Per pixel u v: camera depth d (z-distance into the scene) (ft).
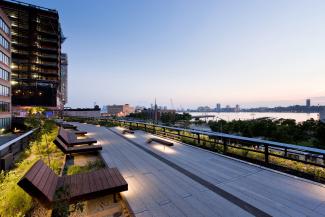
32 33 187.21
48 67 195.52
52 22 198.18
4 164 23.82
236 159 23.17
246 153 24.58
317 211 11.84
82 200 11.93
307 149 16.70
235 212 11.90
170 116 295.07
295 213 11.66
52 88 193.47
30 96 181.88
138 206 12.70
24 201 12.22
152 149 30.12
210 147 29.71
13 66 177.68
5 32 115.14
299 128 129.59
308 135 123.13
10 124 121.19
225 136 25.53
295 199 13.30
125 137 42.88
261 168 19.86
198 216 11.58
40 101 186.09
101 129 61.00
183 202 13.20
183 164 21.88
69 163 24.07
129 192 14.76
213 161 22.94
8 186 13.34
